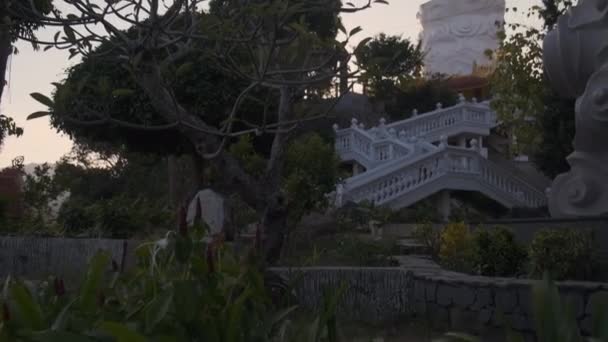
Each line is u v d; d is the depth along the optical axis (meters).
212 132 5.61
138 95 12.83
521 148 18.11
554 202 9.41
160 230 13.76
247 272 3.18
